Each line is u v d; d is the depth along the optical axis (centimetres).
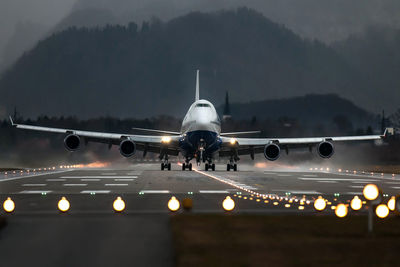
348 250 4697
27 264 4362
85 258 4566
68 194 11188
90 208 8456
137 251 4838
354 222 6550
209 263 4209
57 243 5231
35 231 5956
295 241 5159
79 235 5691
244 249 4756
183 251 4678
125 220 6831
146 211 8006
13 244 5188
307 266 4103
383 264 4169
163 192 11719
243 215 7275
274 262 4238
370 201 5722
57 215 7494
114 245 5125
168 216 7294
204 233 5675
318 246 4888
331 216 7212
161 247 5022
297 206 8894
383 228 6031
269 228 6028
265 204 9219
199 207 8675
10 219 6944
